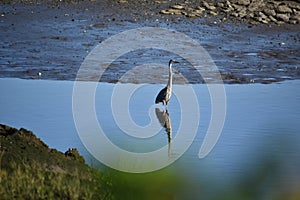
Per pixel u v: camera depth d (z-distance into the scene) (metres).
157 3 61.25
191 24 55.50
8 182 19.36
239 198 8.82
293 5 59.03
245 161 9.93
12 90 38.53
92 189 18.47
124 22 55.66
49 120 32.41
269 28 54.84
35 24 54.56
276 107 35.19
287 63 46.12
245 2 59.91
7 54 46.28
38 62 44.59
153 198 9.08
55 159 21.78
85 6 60.28
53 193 19.00
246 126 31.14
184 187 9.07
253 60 46.59
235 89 40.06
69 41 50.19
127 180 9.65
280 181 8.78
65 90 38.78
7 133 23.53
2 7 59.38
